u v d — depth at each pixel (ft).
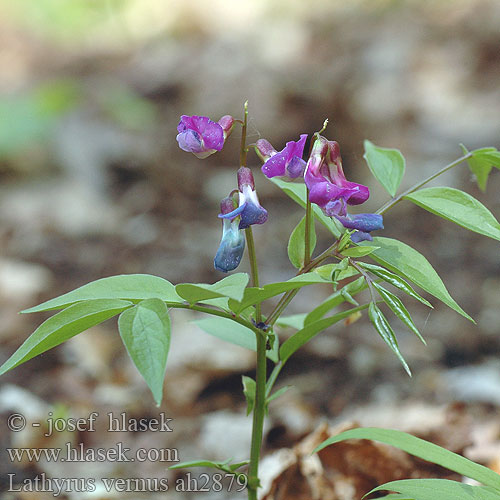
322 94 38.50
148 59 48.73
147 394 19.21
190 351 20.36
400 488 9.71
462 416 16.37
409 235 27.58
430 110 39.63
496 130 36.37
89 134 35.94
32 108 36.78
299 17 55.67
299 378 19.80
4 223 29.89
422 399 18.39
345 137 36.60
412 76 42.70
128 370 20.30
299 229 10.77
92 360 20.30
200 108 39.60
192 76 43.06
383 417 17.49
